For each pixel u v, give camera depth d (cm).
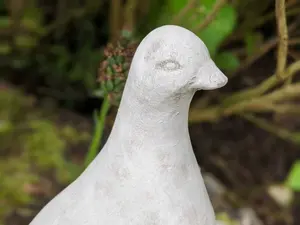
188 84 59
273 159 130
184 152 62
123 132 61
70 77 128
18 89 129
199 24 93
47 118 121
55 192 106
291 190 126
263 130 131
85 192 62
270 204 124
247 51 109
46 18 133
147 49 59
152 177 61
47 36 130
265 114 130
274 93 98
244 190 125
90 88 126
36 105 127
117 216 60
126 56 76
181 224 60
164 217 60
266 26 122
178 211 60
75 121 122
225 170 127
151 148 61
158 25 103
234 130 132
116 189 61
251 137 131
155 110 60
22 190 105
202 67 59
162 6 104
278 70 90
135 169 61
